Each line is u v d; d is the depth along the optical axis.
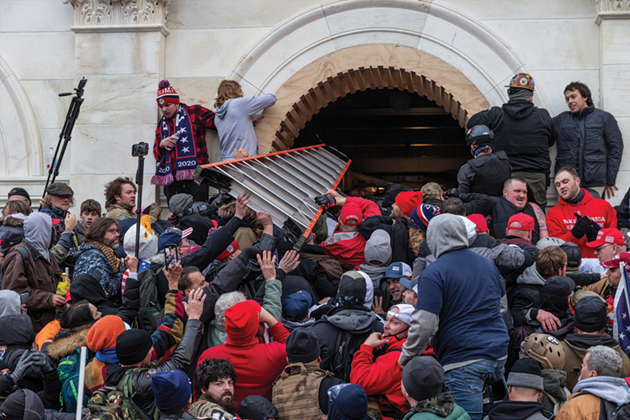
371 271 5.82
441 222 4.33
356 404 3.45
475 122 7.46
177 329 4.51
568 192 6.96
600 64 7.79
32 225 6.09
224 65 8.38
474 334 4.09
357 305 4.60
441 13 8.02
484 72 7.96
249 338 4.34
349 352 4.48
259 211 5.62
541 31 7.92
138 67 8.36
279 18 8.34
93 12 8.41
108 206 7.23
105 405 3.87
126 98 8.35
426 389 3.54
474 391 4.03
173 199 7.16
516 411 3.70
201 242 6.19
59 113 8.67
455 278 4.16
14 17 8.79
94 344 4.29
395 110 11.26
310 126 12.92
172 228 5.65
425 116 12.67
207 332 4.82
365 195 11.38
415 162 13.12
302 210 5.96
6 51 8.77
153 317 4.95
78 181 8.34
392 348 4.44
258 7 8.38
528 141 7.33
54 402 4.56
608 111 7.65
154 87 8.33
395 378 4.18
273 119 8.23
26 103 8.65
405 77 8.34
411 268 5.94
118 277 5.69
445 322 4.16
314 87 8.23
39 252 6.06
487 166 6.64
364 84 8.54
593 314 4.55
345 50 8.20
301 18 8.23
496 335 4.13
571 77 7.84
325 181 6.75
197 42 8.43
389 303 5.70
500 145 7.40
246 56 8.30
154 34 8.35
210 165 5.79
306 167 6.79
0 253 6.20
